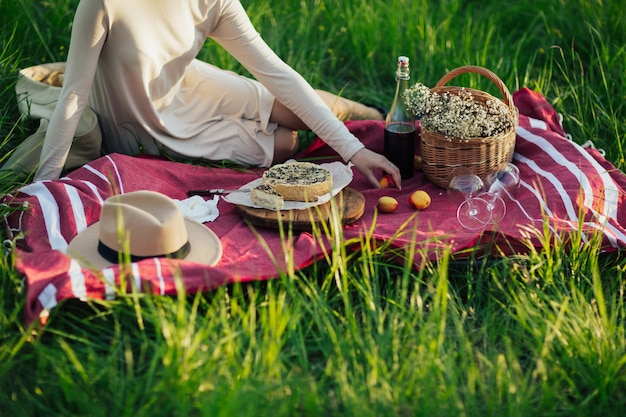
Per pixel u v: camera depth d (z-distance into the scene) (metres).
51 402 1.82
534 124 2.72
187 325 1.90
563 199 2.36
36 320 1.86
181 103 2.60
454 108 2.41
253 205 2.29
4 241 2.12
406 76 2.47
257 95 2.62
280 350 1.91
